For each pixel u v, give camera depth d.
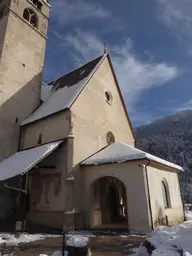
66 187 13.21
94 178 13.93
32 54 22.00
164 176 15.23
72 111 15.30
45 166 14.17
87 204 13.68
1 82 18.16
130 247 8.07
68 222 12.41
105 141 17.98
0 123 17.22
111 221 17.05
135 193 12.16
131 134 22.52
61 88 21.02
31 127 17.89
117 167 13.24
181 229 6.64
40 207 14.30
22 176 12.56
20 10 21.89
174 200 15.95
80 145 15.06
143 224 11.43
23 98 19.72
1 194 15.02
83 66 22.19
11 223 14.54
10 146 17.48
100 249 7.79
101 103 18.89
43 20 24.70
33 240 9.51
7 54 19.31
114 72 21.83
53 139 15.55
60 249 7.66
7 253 7.11
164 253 4.55
